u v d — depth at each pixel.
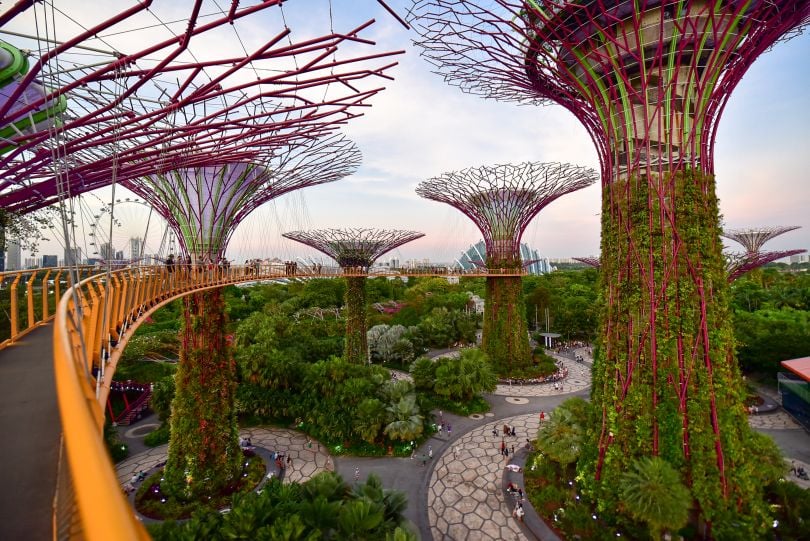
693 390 17.14
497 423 31.36
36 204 16.92
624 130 19.03
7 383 6.83
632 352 18.34
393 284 94.44
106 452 1.80
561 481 21.55
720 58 17.38
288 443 28.86
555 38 19.27
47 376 7.14
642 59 16.77
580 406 23.52
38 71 9.10
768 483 17.94
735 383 17.64
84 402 2.44
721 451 16.70
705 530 16.61
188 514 20.75
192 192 22.94
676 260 17.73
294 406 31.27
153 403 30.33
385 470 25.00
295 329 45.19
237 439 23.73
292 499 16.09
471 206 43.88
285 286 92.19
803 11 16.47
